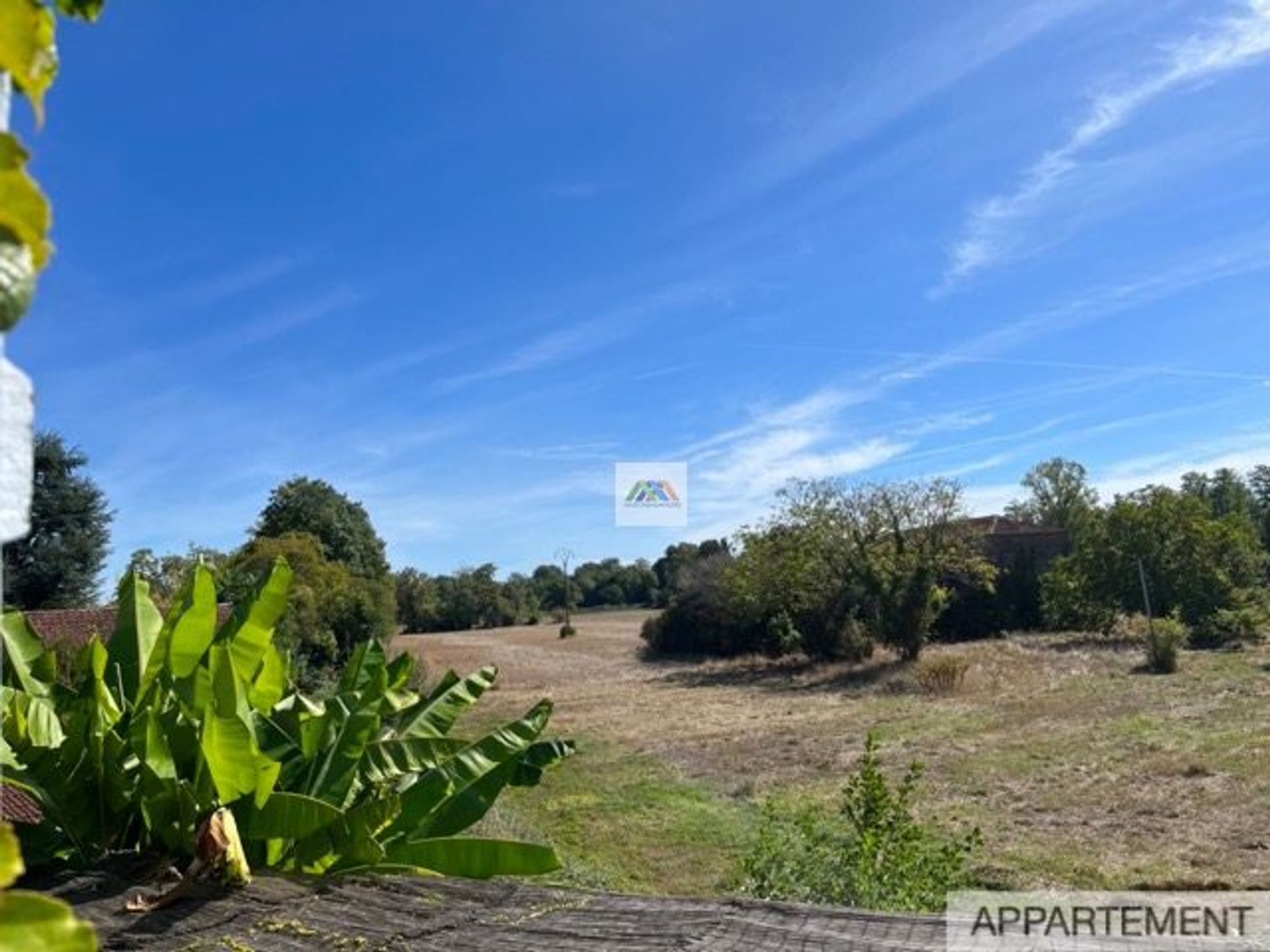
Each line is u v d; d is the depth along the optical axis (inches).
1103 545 1039.6
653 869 312.5
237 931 119.9
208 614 161.8
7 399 26.2
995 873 274.4
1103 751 458.6
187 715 151.9
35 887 134.0
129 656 184.7
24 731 149.2
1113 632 1032.2
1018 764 443.8
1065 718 564.1
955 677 735.7
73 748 150.4
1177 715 542.9
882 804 211.5
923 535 952.3
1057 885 263.0
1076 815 347.9
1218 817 333.1
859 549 970.1
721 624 1179.3
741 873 273.7
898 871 196.1
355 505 1547.7
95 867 142.9
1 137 25.7
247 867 135.3
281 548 943.7
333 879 140.2
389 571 1572.3
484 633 1840.6
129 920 123.0
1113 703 605.9
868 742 225.6
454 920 122.9
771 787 430.9
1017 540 1259.2
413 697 183.5
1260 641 938.7
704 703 781.9
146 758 141.8
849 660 971.9
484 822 320.5
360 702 164.9
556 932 117.6
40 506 898.7
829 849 217.0
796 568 1015.6
